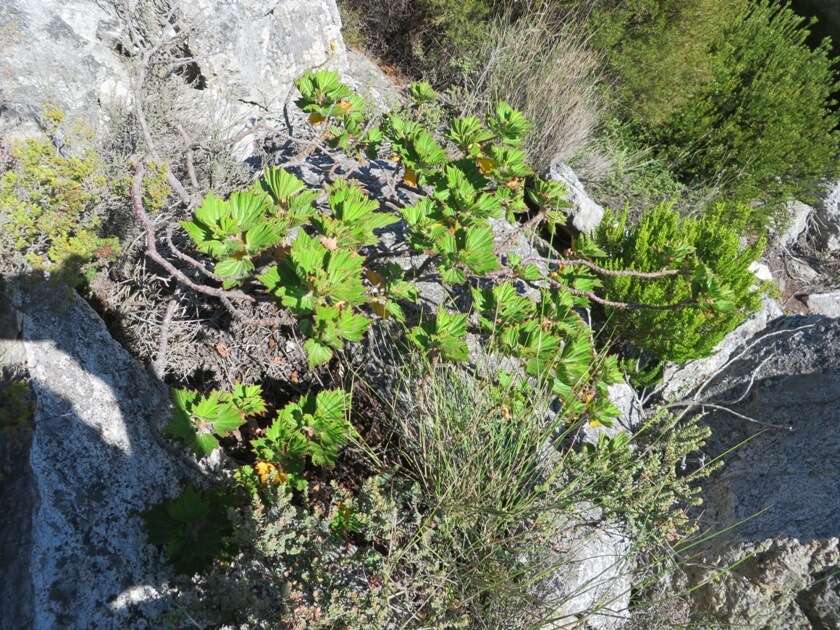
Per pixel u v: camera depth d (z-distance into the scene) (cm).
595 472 258
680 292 362
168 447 229
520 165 283
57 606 182
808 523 269
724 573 274
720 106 634
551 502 247
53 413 205
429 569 227
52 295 224
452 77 583
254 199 215
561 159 502
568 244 458
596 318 403
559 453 281
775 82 637
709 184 625
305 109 284
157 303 285
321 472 274
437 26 597
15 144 231
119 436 217
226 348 286
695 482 335
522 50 553
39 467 195
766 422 337
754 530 284
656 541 261
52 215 231
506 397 263
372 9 600
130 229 271
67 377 214
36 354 212
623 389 367
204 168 313
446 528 237
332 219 234
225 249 208
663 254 302
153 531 205
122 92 319
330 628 207
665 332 362
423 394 268
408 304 317
